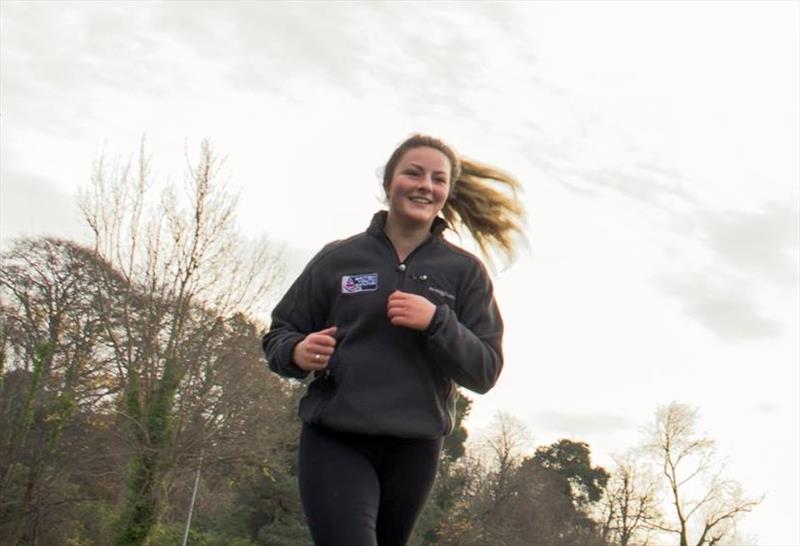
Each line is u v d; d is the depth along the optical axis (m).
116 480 25.67
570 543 42.88
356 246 2.75
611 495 42.19
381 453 2.61
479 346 2.58
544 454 56.94
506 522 42.72
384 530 2.68
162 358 23.47
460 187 3.01
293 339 2.65
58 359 27.17
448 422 2.70
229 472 26.28
